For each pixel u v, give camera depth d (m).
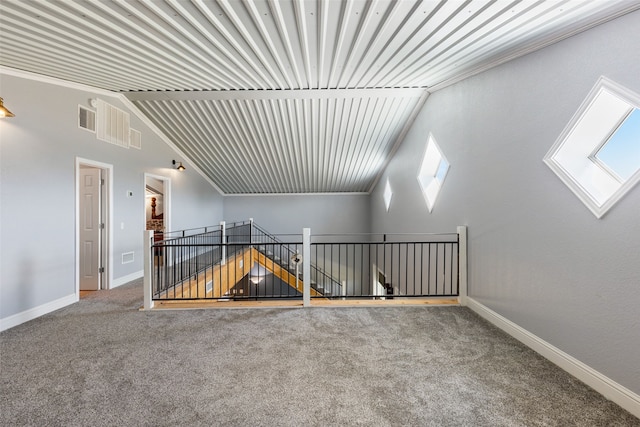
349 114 4.93
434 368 2.09
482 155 3.04
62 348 2.35
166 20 2.21
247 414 1.63
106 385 1.87
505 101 2.68
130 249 4.53
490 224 2.92
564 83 2.06
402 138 5.66
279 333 2.64
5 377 1.95
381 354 2.28
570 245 2.02
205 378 1.96
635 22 1.62
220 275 5.32
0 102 2.50
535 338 2.34
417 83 3.86
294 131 5.45
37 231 3.04
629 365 1.65
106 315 3.06
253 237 9.07
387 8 2.12
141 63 2.99
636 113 1.82
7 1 1.86
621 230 1.69
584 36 1.91
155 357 2.22
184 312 3.15
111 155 4.13
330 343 2.46
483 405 1.71
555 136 2.13
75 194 3.49
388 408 1.68
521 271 2.49
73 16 2.07
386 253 6.93
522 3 1.88
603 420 1.60
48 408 1.66
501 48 2.52
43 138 3.11
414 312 3.17
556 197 2.13
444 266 3.79
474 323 2.88
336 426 1.55
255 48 2.72
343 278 9.20
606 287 1.78
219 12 2.15
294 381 1.92
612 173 2.00
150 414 1.62
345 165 7.14
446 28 2.30
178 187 6.11
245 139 5.76
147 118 4.95
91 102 3.75
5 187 2.75
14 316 2.79
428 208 4.43
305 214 9.20
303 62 3.14
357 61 3.12
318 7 2.14
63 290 3.33
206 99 4.30
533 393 1.82
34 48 2.49
